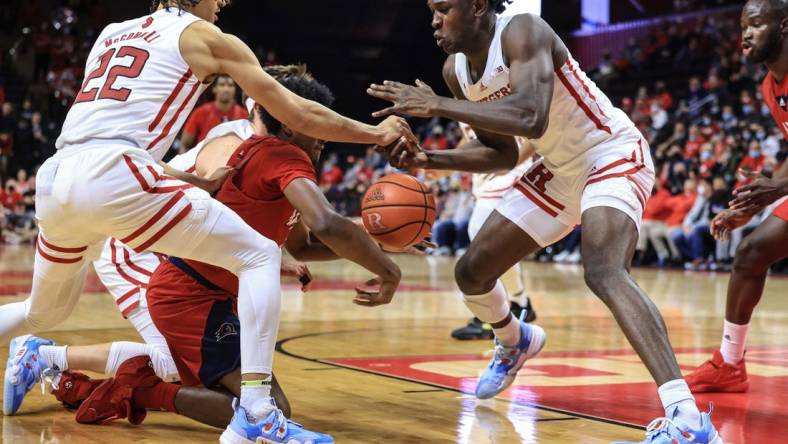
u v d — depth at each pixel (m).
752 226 11.93
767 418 3.31
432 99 2.87
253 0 22.12
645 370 4.35
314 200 2.76
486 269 3.49
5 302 6.77
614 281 2.84
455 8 3.03
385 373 4.16
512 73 2.91
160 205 2.60
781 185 3.37
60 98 19.78
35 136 18.09
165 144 2.74
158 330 2.98
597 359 4.71
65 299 2.98
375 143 2.96
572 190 3.33
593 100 3.19
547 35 2.97
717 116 15.02
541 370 4.34
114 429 2.98
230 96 6.23
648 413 3.32
